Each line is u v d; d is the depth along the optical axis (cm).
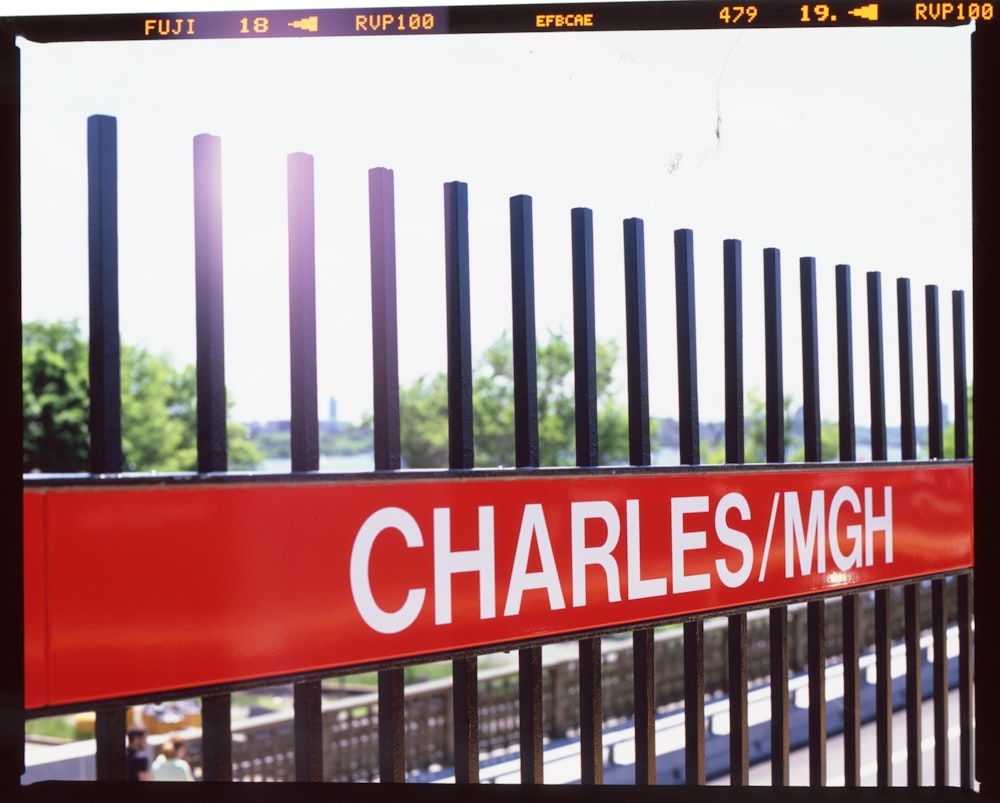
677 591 246
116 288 185
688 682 257
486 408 1567
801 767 564
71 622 172
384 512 202
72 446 1525
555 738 659
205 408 189
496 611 216
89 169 185
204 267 191
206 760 188
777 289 281
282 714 611
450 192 222
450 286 220
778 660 269
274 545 189
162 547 180
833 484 282
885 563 297
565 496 227
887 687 301
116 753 183
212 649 184
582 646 235
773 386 278
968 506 324
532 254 231
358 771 627
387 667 201
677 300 262
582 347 238
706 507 252
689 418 256
